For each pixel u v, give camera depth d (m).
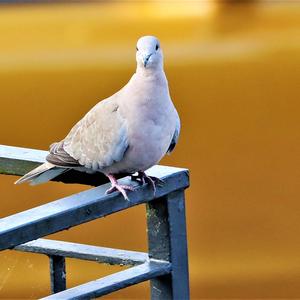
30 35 13.58
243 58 13.18
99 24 14.08
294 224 12.41
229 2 14.10
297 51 13.15
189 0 14.22
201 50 13.52
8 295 10.05
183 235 5.56
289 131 12.81
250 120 12.89
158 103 6.07
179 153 12.71
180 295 5.57
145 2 14.41
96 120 6.19
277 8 14.03
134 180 5.44
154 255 5.54
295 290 11.99
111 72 13.39
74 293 5.16
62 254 6.01
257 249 12.23
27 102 13.06
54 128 13.04
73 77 13.23
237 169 12.67
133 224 11.70
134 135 6.04
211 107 13.00
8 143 12.98
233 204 12.51
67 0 14.45
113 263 5.88
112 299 11.02
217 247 12.27
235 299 11.99
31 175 5.98
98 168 6.21
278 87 13.06
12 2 14.35
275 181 12.66
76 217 4.99
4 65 13.10
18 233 4.68
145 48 6.09
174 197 5.51
